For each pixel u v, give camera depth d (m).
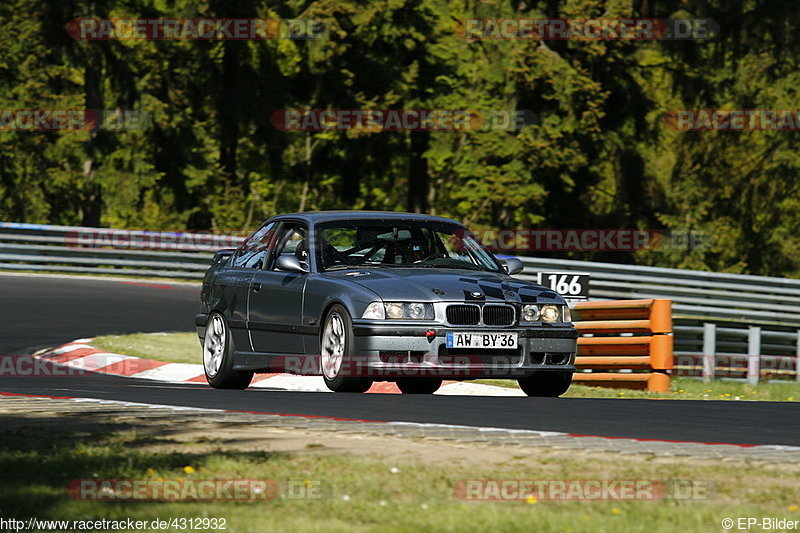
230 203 117.44
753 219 123.38
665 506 15.88
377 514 15.02
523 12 109.88
